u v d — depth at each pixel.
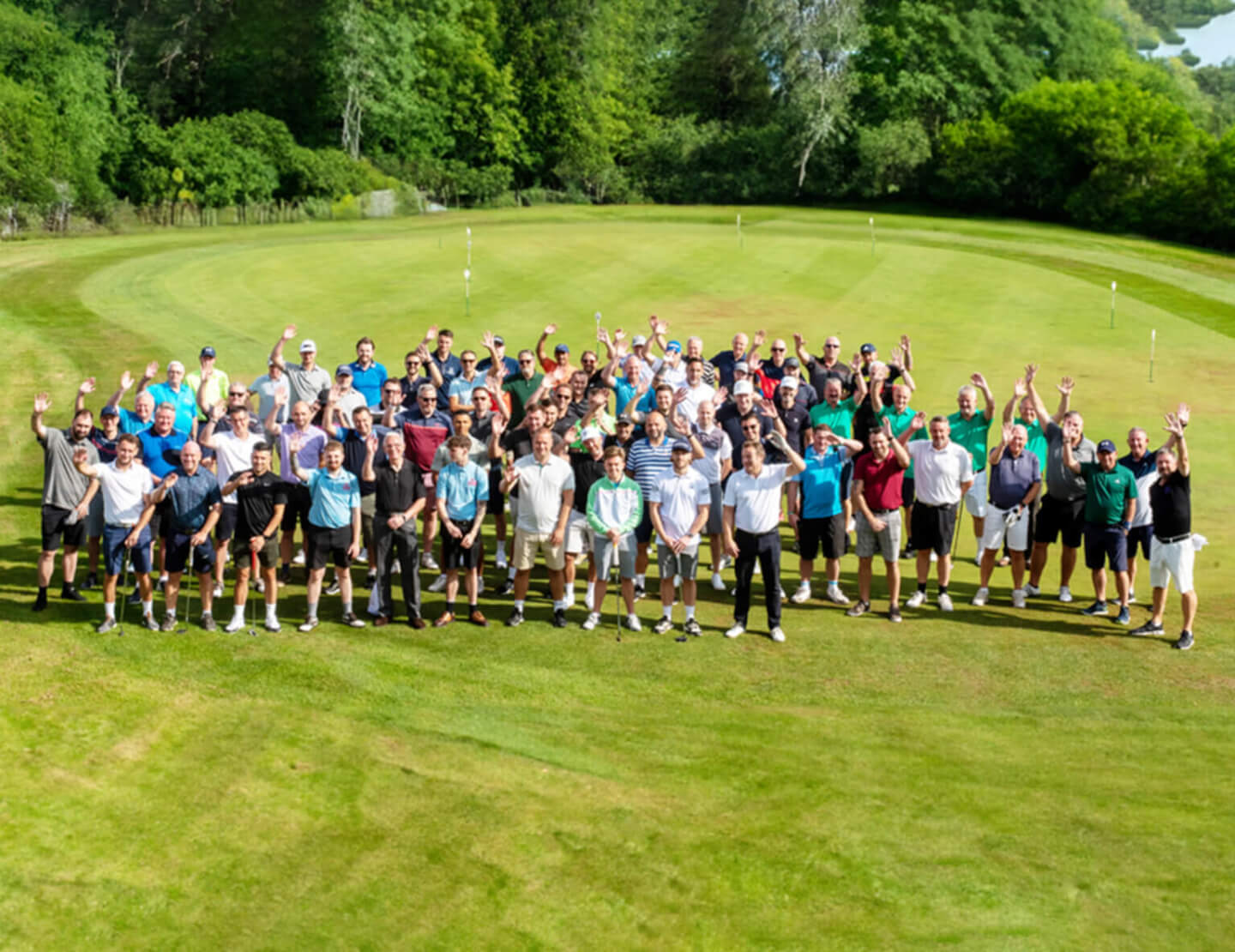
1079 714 9.45
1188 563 10.84
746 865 7.35
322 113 63.12
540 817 7.83
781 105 67.94
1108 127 58.31
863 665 10.41
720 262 33.28
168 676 9.71
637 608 11.91
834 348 15.01
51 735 8.64
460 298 27.56
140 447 10.67
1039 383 22.03
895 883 7.18
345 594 11.03
